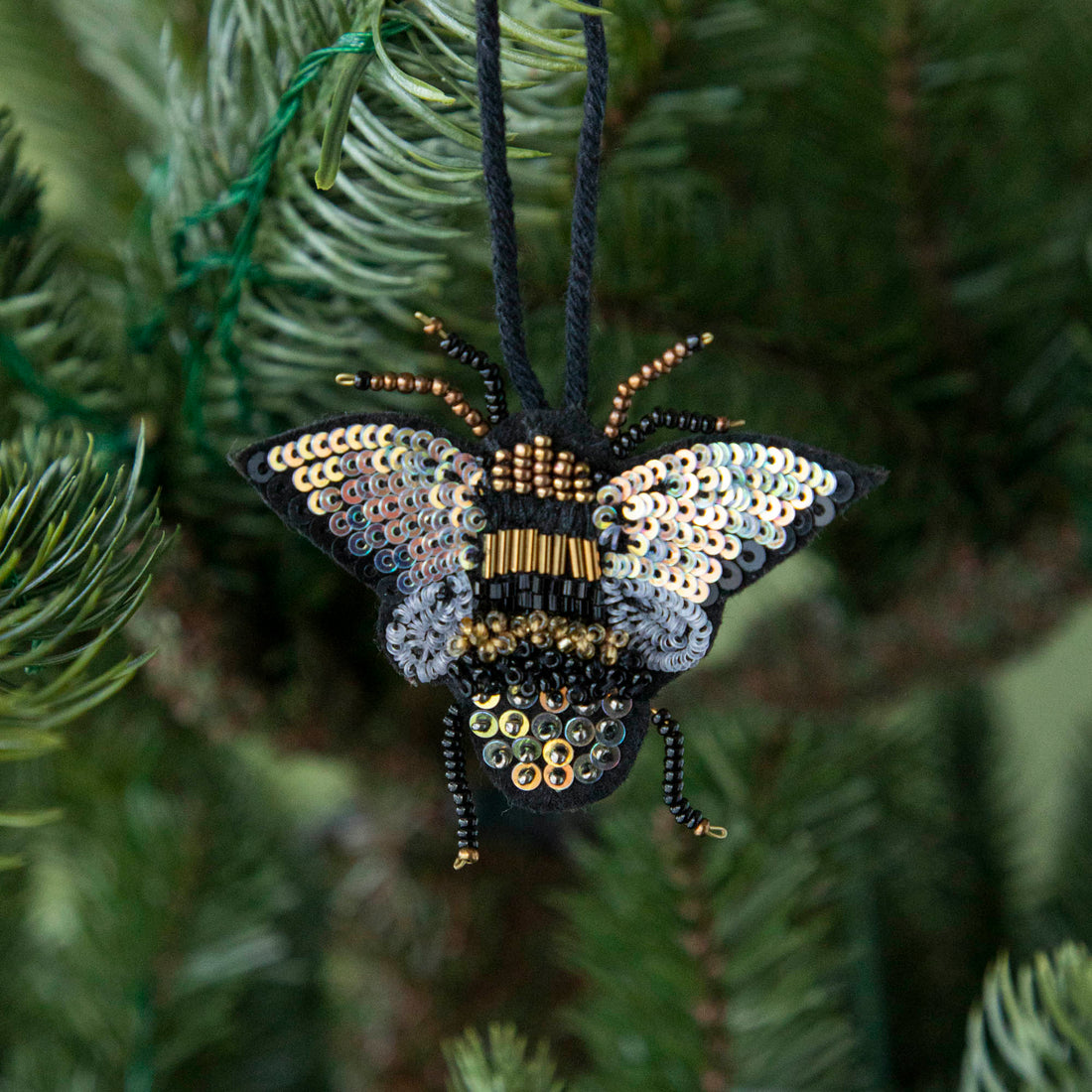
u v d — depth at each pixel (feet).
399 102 1.00
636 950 1.24
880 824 1.50
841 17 1.20
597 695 0.99
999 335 1.27
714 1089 1.20
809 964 1.26
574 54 0.97
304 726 1.28
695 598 1.00
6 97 1.32
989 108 1.27
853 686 1.35
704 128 1.28
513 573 0.99
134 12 1.26
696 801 1.30
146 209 1.12
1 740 0.86
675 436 1.21
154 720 1.45
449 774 1.00
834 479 1.00
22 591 0.92
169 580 1.17
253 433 1.13
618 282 1.17
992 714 1.73
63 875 1.49
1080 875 1.47
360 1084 1.48
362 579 0.99
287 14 1.03
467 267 1.12
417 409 1.15
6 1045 1.33
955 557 1.30
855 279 1.24
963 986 1.41
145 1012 1.33
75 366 1.11
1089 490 1.23
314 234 1.06
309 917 1.61
